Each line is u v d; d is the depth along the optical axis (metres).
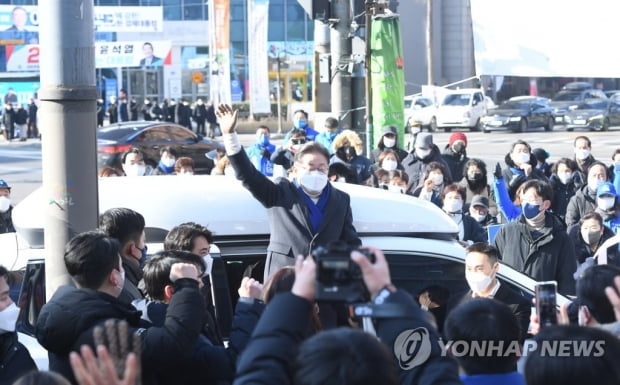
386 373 2.42
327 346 2.45
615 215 9.22
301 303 2.86
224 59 33.16
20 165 30.47
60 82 5.13
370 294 2.92
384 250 5.63
